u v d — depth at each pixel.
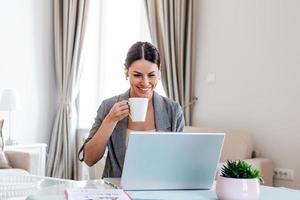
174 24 4.06
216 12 3.95
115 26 4.72
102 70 4.74
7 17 4.15
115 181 1.38
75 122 4.55
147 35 4.46
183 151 1.24
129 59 1.44
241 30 3.76
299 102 3.39
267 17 3.59
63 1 4.53
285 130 3.46
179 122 1.58
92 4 4.66
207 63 4.00
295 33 3.42
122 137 1.50
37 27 4.41
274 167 3.51
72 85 4.46
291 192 1.30
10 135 4.16
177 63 4.06
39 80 4.44
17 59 4.23
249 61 3.70
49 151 4.46
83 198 1.08
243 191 1.13
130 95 1.54
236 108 3.78
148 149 1.21
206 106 4.00
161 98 1.58
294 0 3.43
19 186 1.60
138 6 4.59
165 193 1.23
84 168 4.45
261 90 3.62
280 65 3.50
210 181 1.30
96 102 4.75
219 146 1.27
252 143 3.56
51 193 1.23
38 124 4.43
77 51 4.46
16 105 3.80
